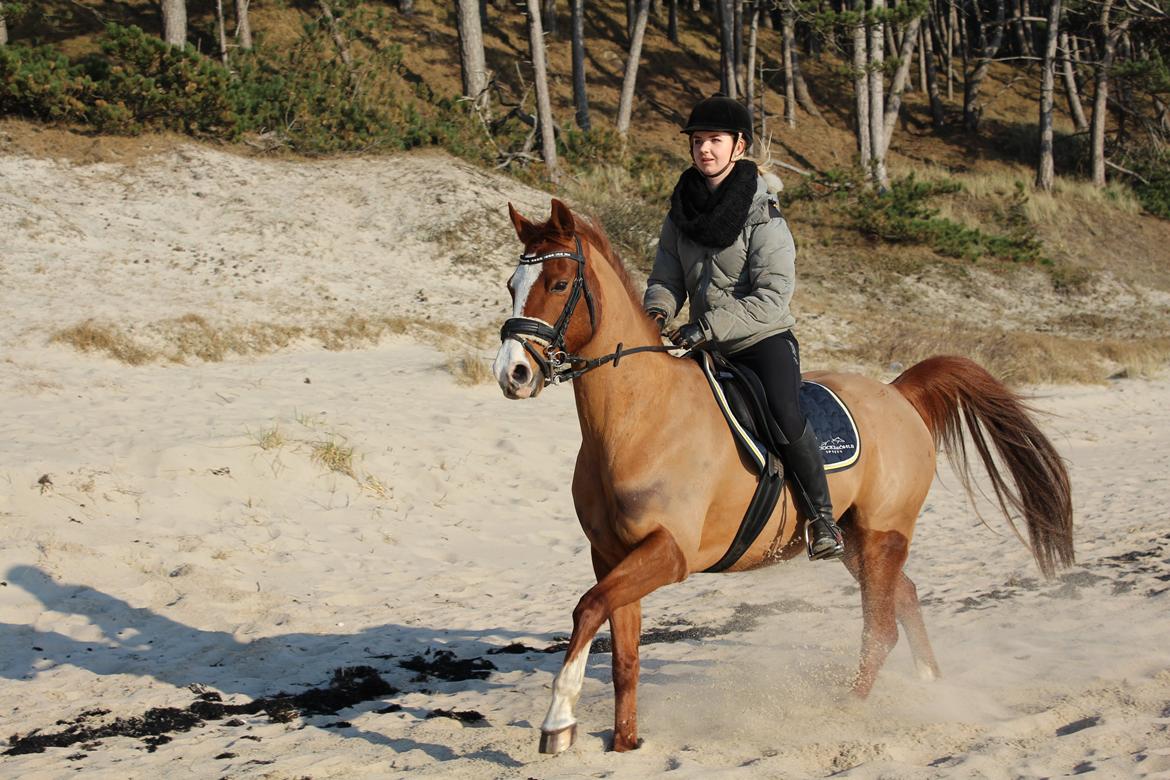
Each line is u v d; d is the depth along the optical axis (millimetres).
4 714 5695
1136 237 34375
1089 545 9500
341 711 5832
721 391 5125
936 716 5312
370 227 22172
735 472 5039
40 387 12367
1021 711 5406
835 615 7723
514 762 4828
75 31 33875
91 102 23297
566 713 4668
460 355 16609
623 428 4859
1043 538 6367
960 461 6492
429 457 11625
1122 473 13289
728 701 5664
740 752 4914
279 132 25406
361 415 12555
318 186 23578
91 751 5133
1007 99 48812
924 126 44750
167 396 12703
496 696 6031
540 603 8188
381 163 25203
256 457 10500
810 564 9562
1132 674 5801
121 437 10625
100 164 22047
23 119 22719
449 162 25500
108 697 6000
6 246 17828
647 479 4820
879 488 5723
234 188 22516
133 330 14906
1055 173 41031
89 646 6934
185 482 9883
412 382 14664
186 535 9031
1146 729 4934
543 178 27031
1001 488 6438
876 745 4852
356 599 8227
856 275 27531
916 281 27734
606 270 4867
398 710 5801
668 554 4711
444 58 37125
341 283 19406
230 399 12773
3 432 10516
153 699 5938
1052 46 37469
